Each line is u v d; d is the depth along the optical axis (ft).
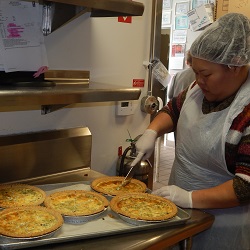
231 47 4.14
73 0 3.71
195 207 4.57
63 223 4.04
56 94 3.91
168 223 4.14
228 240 4.92
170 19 13.38
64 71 5.47
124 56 6.38
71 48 5.53
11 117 5.08
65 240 3.67
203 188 4.96
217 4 7.90
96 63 5.96
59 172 5.66
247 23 4.31
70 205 4.53
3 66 4.34
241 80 4.56
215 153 4.55
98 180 5.34
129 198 4.84
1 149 4.90
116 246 3.71
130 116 6.74
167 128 5.74
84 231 3.89
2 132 5.04
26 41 4.53
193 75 7.88
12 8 4.39
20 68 4.48
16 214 4.13
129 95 4.84
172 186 4.84
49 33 4.84
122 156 6.18
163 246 4.01
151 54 6.82
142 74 6.80
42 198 4.63
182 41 13.21
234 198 4.15
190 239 4.45
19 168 5.15
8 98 3.50
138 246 3.74
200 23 7.81
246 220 4.90
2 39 4.31
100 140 6.34
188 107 5.13
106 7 4.09
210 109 4.82
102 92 4.45
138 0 6.32
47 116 5.49
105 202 4.57
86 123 6.04
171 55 13.60
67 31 5.41
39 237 3.55
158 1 6.61
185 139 5.04
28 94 3.65
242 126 4.28
